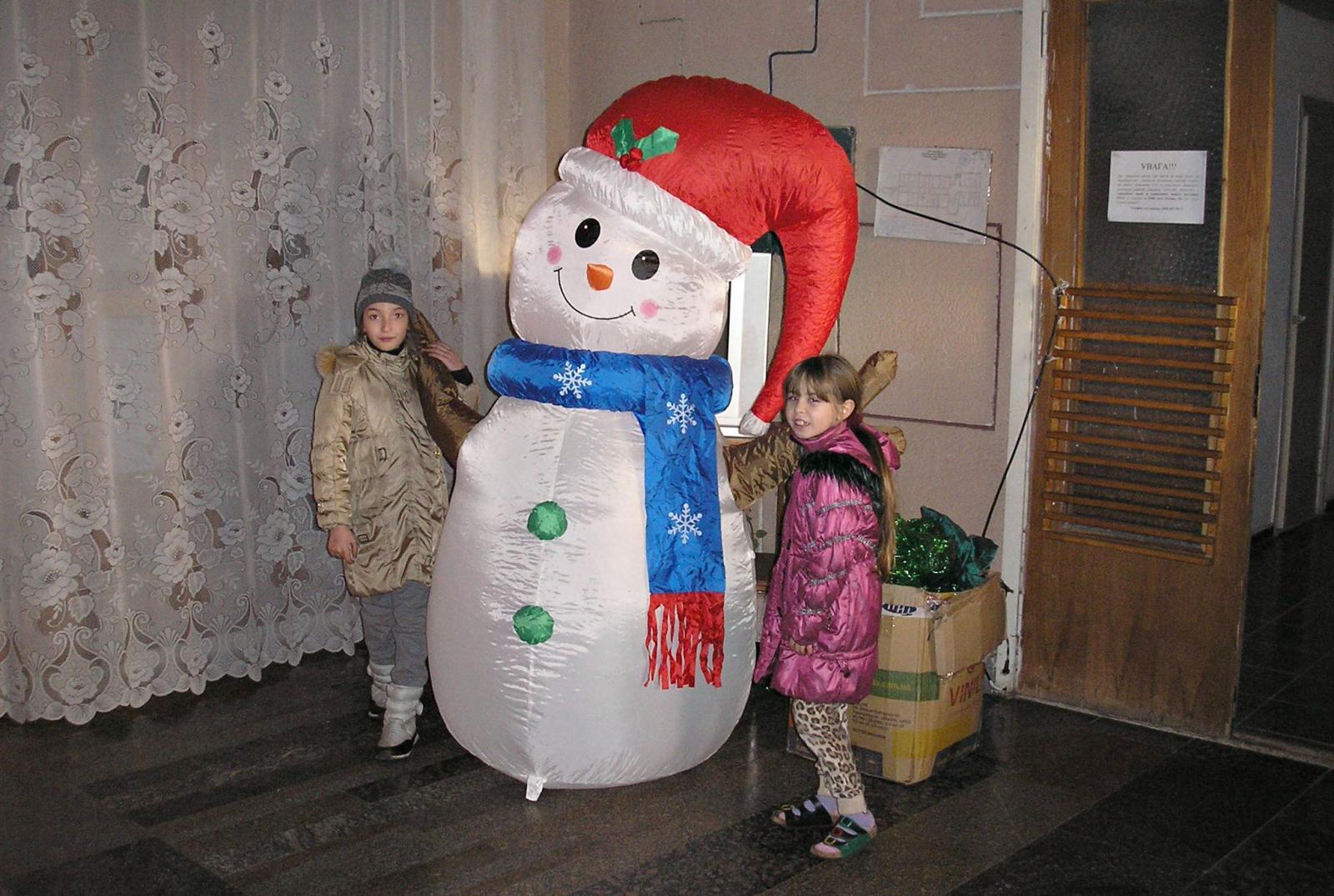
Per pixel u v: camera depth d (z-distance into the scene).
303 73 3.74
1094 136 3.54
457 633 3.02
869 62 3.90
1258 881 2.71
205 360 3.59
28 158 3.18
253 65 3.61
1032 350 3.67
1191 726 3.55
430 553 3.27
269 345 3.78
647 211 2.85
